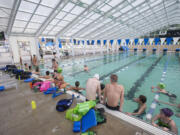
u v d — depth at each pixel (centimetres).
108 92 171
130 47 2133
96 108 169
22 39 886
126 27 1362
